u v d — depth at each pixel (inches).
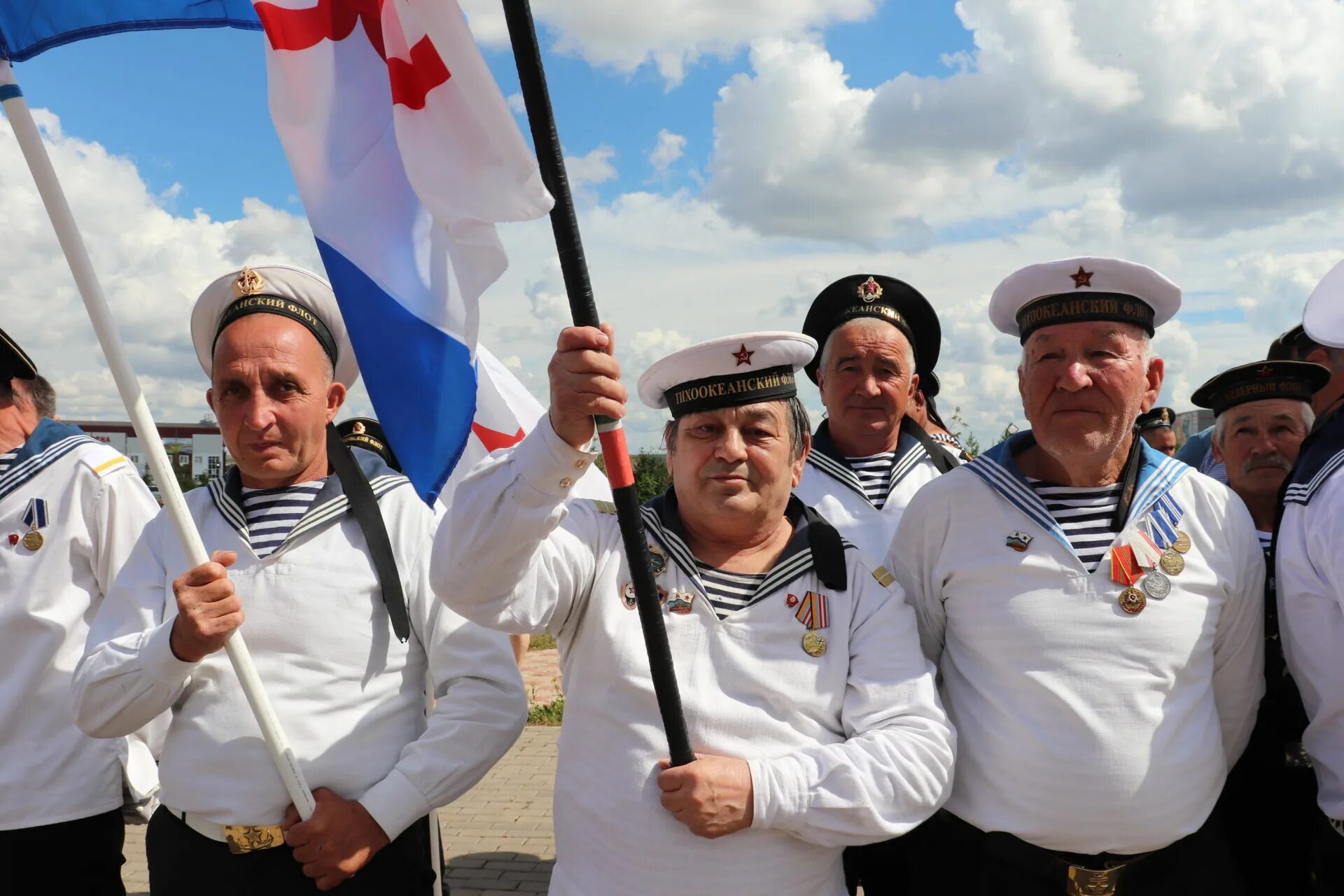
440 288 92.2
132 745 120.0
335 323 105.3
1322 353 141.3
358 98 92.7
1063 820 90.4
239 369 96.0
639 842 81.2
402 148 82.5
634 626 87.1
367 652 95.0
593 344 75.6
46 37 89.9
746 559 92.2
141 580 99.2
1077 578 94.8
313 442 99.9
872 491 141.9
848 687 88.8
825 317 153.2
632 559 80.4
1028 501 98.4
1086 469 98.6
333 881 88.0
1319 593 97.7
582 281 76.3
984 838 95.3
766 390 89.8
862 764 81.2
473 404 93.9
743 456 88.1
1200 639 94.6
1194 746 92.6
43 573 114.4
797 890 82.9
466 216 78.7
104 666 90.5
